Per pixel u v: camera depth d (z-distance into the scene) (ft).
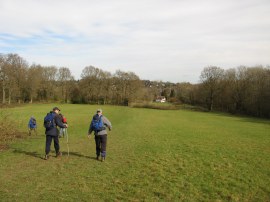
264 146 67.21
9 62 297.12
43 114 162.20
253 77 291.58
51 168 41.14
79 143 65.62
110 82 373.61
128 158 49.01
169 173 39.29
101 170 40.42
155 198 29.60
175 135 83.92
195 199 29.63
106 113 197.26
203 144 66.90
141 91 372.38
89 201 28.48
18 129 84.53
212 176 38.19
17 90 308.19
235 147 63.87
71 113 185.88
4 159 46.50
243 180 36.65
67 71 379.55
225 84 321.11
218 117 213.25
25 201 28.19
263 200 29.89
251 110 281.74
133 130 95.61
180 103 399.44
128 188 32.55
